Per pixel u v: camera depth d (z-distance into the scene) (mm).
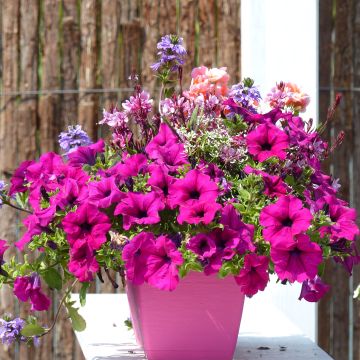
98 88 4242
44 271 1947
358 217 4098
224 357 1957
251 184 1886
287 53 2961
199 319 1924
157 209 1826
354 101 4098
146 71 4188
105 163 2070
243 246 1795
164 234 1894
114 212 1844
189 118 2115
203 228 1822
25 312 4266
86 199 1882
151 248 1789
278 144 1941
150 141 2039
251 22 3398
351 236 1855
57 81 4258
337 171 4082
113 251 1862
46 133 4258
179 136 2023
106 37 4227
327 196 1899
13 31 4273
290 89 2238
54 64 4262
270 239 1777
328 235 1913
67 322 4250
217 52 4152
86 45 4242
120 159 2043
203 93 2219
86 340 2180
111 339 2182
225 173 1956
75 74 4258
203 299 1914
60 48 4270
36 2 4270
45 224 1868
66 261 1948
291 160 1980
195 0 4152
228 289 1915
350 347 4109
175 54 2170
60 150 4262
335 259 2010
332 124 4074
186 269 1807
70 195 1908
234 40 4141
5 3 4273
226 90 2252
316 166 1992
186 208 1801
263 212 1791
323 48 4051
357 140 4105
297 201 1793
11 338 2158
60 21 4266
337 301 4082
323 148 2035
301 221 1781
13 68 4273
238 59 4145
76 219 1828
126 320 2277
